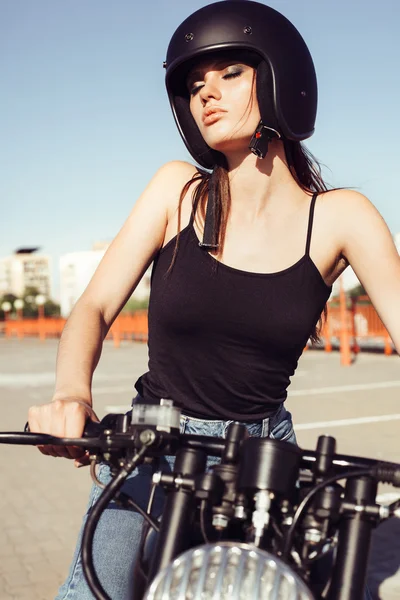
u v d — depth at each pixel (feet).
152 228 6.71
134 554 5.80
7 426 28.50
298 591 3.63
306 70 6.26
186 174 6.84
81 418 4.93
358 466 4.56
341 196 6.44
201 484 4.32
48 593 13.02
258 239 6.28
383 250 6.31
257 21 5.98
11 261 334.65
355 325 55.57
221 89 6.18
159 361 6.41
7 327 129.18
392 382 38.06
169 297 6.21
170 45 6.24
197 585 3.67
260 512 4.22
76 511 17.51
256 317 6.04
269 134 6.21
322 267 6.40
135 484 6.16
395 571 13.47
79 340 6.06
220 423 6.30
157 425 4.53
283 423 6.55
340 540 4.28
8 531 16.21
